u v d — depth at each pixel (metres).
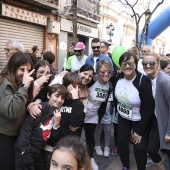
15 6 9.32
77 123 2.46
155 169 3.46
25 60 2.00
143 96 2.84
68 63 5.38
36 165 2.12
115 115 3.57
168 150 2.69
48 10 11.47
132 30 27.44
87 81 3.02
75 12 9.07
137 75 2.93
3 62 8.91
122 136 3.14
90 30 16.02
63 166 1.21
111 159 3.71
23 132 2.00
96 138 3.83
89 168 1.30
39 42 11.28
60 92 2.34
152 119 2.96
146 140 2.96
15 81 2.00
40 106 2.12
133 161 3.68
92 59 4.63
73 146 1.27
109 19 21.12
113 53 4.17
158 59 2.88
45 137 2.11
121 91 3.01
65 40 13.20
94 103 3.21
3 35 8.94
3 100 1.85
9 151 1.97
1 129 1.93
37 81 2.38
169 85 2.46
